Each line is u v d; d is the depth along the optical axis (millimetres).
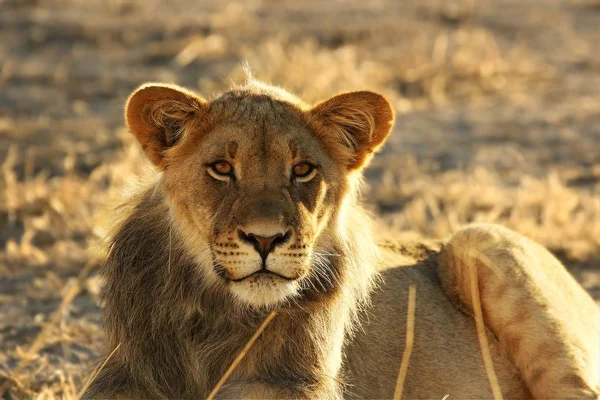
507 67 25062
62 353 10930
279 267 7629
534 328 9305
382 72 23672
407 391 9078
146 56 25047
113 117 21312
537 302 9383
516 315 9359
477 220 14977
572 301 9828
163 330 8172
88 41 26234
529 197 16141
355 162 8602
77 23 27391
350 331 8641
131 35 26531
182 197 8047
